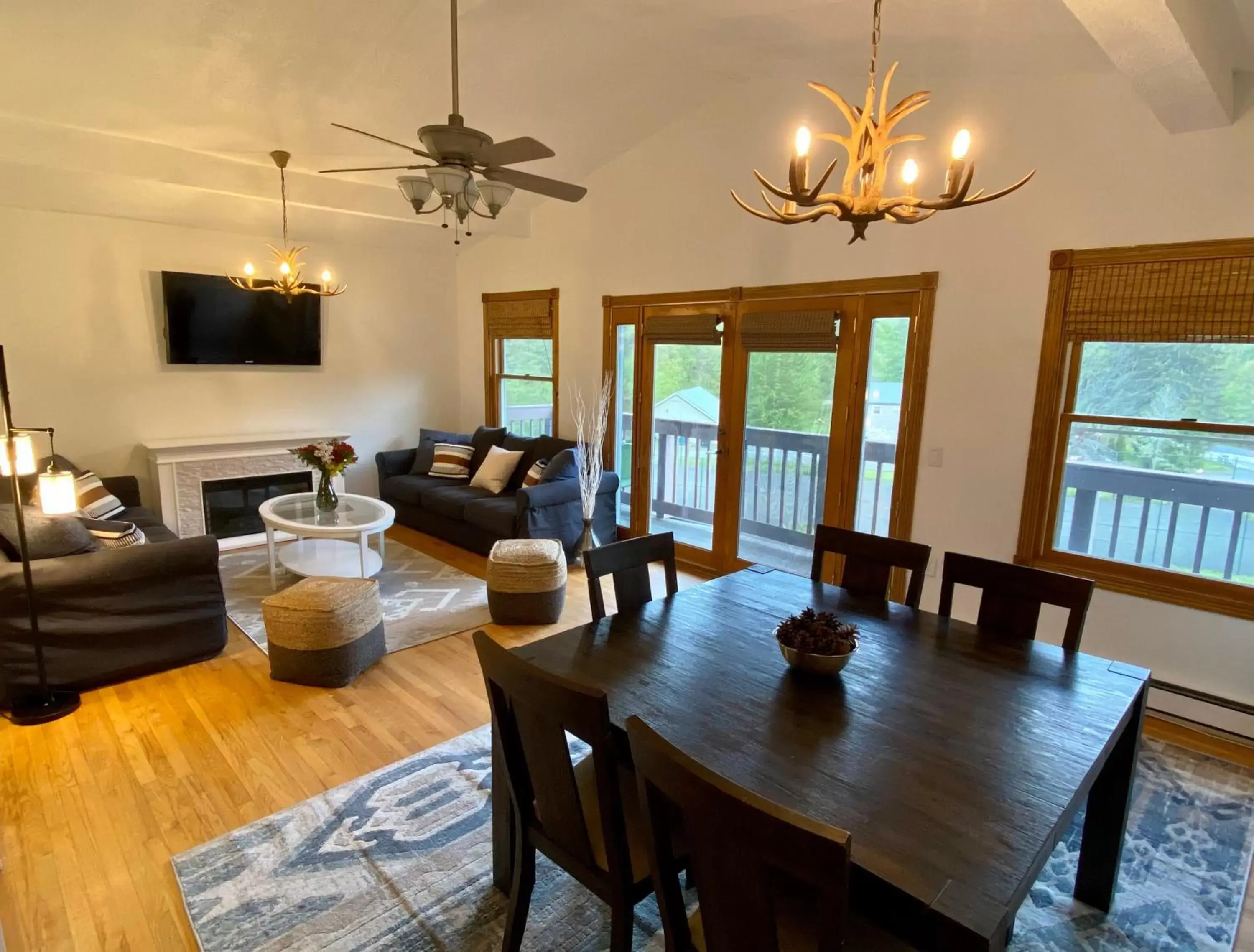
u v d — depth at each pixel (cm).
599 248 557
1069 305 328
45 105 359
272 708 310
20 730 289
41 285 483
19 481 380
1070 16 271
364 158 452
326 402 632
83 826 233
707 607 243
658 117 475
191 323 540
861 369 409
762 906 111
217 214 528
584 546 524
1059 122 323
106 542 341
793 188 178
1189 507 316
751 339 459
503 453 583
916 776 145
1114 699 179
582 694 137
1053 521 352
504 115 432
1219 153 284
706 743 156
